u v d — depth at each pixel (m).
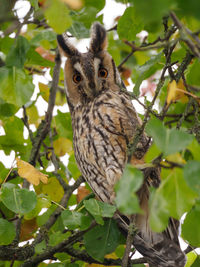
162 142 3.75
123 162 7.93
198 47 4.12
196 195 3.75
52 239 6.77
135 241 6.96
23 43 6.11
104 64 8.85
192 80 6.53
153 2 2.76
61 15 4.40
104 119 8.20
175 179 3.76
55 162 8.30
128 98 8.65
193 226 4.77
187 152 6.39
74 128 8.77
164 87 7.63
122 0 6.64
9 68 6.09
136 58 9.73
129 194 3.56
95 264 7.55
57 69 8.12
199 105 6.24
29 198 5.63
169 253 6.80
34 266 6.98
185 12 2.78
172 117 7.56
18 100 6.09
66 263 6.93
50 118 8.12
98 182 8.20
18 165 6.09
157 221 3.75
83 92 8.77
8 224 6.02
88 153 8.23
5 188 5.66
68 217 5.78
